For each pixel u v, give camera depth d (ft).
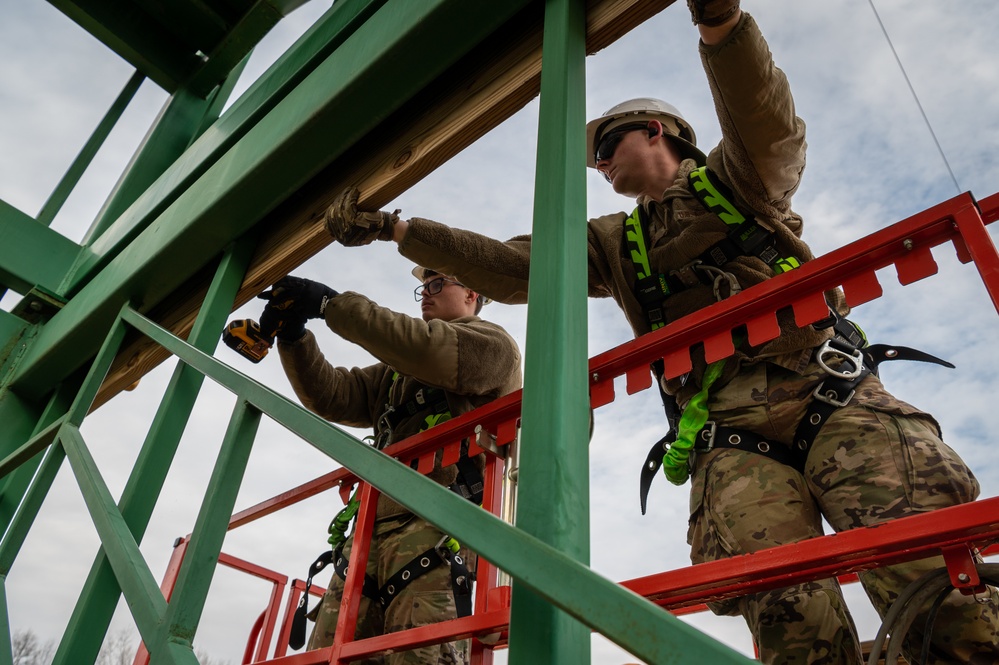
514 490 5.40
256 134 7.12
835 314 5.16
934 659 3.95
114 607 5.24
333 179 7.05
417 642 4.86
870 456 4.48
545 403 3.24
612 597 2.12
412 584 6.72
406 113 6.52
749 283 5.52
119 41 10.22
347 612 5.54
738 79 4.75
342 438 3.36
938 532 3.23
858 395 4.78
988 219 4.20
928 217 4.06
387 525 7.07
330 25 7.15
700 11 4.60
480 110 5.64
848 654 4.17
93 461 5.90
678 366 4.87
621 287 6.04
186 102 10.96
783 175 5.28
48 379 9.53
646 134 6.48
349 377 8.72
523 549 2.38
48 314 10.01
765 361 5.12
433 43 5.57
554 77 4.42
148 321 6.92
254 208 7.11
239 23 10.13
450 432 5.85
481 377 7.67
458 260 6.65
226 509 4.12
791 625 4.24
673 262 5.74
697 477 5.15
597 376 5.23
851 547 3.43
